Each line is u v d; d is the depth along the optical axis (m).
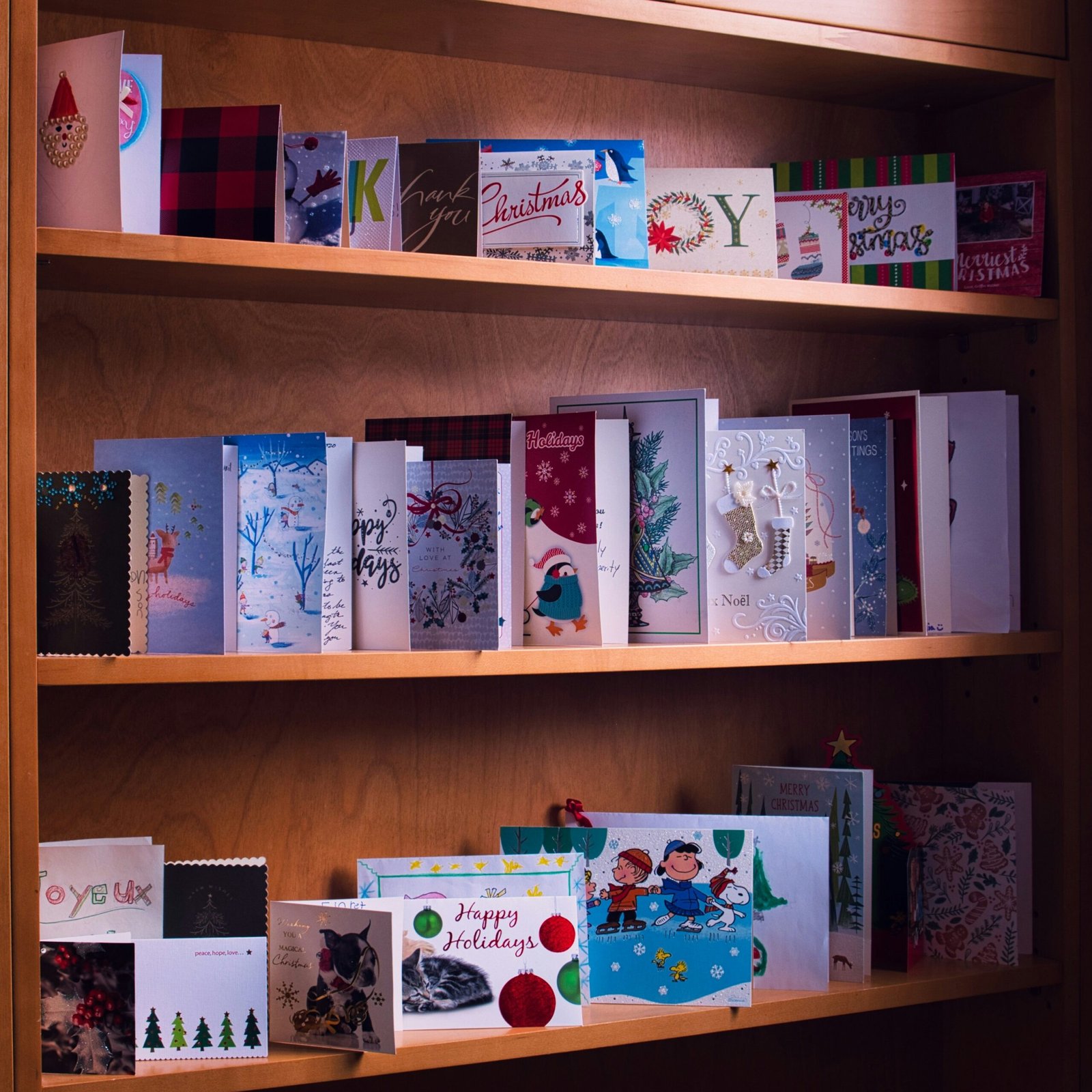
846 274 1.62
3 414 1.15
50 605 1.22
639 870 1.46
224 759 1.50
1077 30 1.68
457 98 1.61
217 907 1.28
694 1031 1.41
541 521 1.47
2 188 1.16
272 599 1.31
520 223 1.45
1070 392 1.65
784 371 1.81
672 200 1.57
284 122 1.53
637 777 1.71
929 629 1.64
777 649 1.48
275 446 1.32
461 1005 1.33
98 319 1.45
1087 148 1.68
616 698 1.70
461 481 1.38
